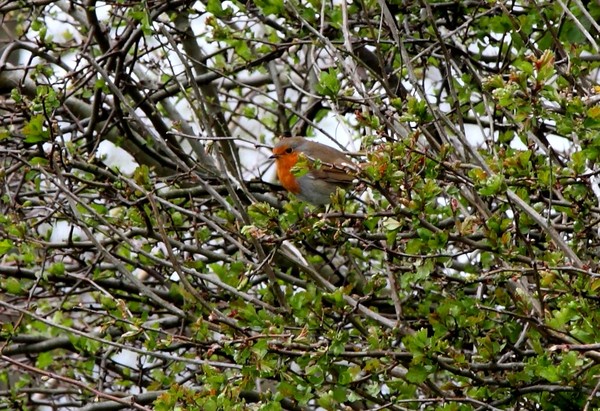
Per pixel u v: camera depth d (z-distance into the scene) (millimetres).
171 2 12742
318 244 12688
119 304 9844
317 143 13203
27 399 13961
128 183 10922
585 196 8812
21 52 18391
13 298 13812
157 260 10562
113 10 14461
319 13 11625
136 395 11648
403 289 10508
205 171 12734
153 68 14070
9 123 12914
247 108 15008
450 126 8734
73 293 12930
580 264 8148
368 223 9125
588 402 7883
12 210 11961
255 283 12375
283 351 9039
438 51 11922
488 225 8539
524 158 8375
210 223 10891
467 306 9273
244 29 13086
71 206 10164
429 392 9688
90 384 13133
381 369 9031
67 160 11828
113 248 12609
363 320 10852
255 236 9203
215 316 9297
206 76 13438
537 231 10312
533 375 8664
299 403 9023
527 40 9672
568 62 9203
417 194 8391
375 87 11633
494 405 9023
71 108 14594
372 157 8336
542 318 8422
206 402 8555
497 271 8406
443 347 8695
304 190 13016
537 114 8250
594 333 8172
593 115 8039
